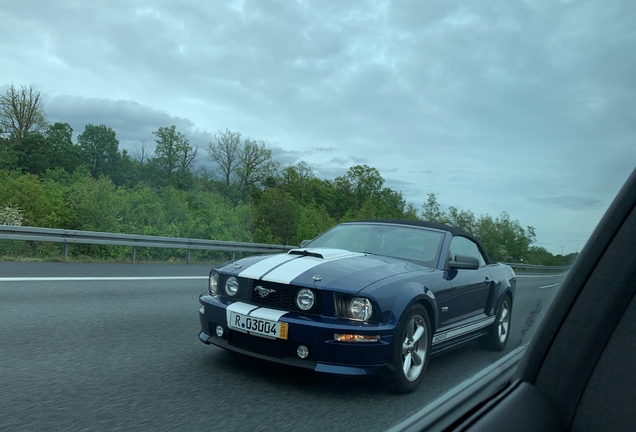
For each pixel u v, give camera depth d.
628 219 0.96
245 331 3.49
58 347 4.23
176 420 2.66
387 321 3.27
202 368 3.73
